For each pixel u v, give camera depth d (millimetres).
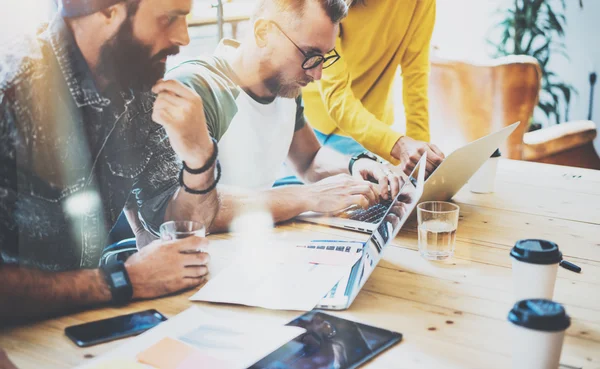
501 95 3229
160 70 1683
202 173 1710
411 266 1431
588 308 1203
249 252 1519
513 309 913
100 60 1504
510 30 3555
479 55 3605
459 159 1689
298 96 2332
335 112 2514
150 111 1649
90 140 1498
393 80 2727
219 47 2018
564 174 2309
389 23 2561
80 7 1438
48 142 1388
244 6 2062
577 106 3561
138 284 1236
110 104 1534
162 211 1717
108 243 1611
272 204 1794
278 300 1216
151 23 1631
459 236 1634
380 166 2391
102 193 1559
